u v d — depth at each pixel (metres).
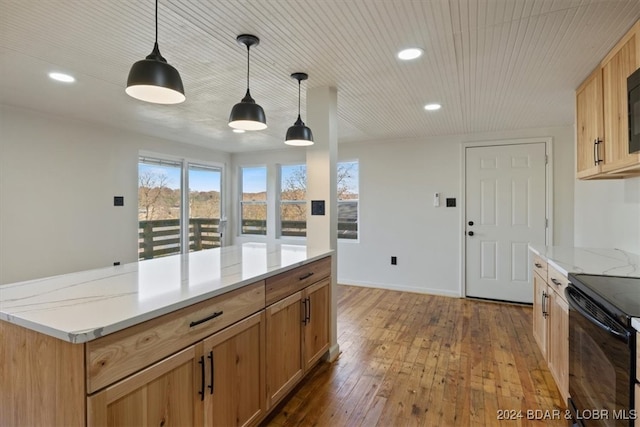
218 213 6.02
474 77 2.52
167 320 1.28
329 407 2.08
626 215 2.62
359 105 3.23
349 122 3.88
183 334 1.34
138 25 1.80
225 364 1.56
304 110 3.43
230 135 4.67
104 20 1.74
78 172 3.86
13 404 1.19
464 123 3.93
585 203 3.59
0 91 2.83
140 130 4.38
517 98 3.00
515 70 2.38
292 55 2.17
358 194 5.18
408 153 4.81
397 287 4.90
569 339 1.83
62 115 3.62
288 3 1.60
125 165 4.37
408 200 4.82
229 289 1.57
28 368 1.14
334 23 1.79
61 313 1.17
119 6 1.62
